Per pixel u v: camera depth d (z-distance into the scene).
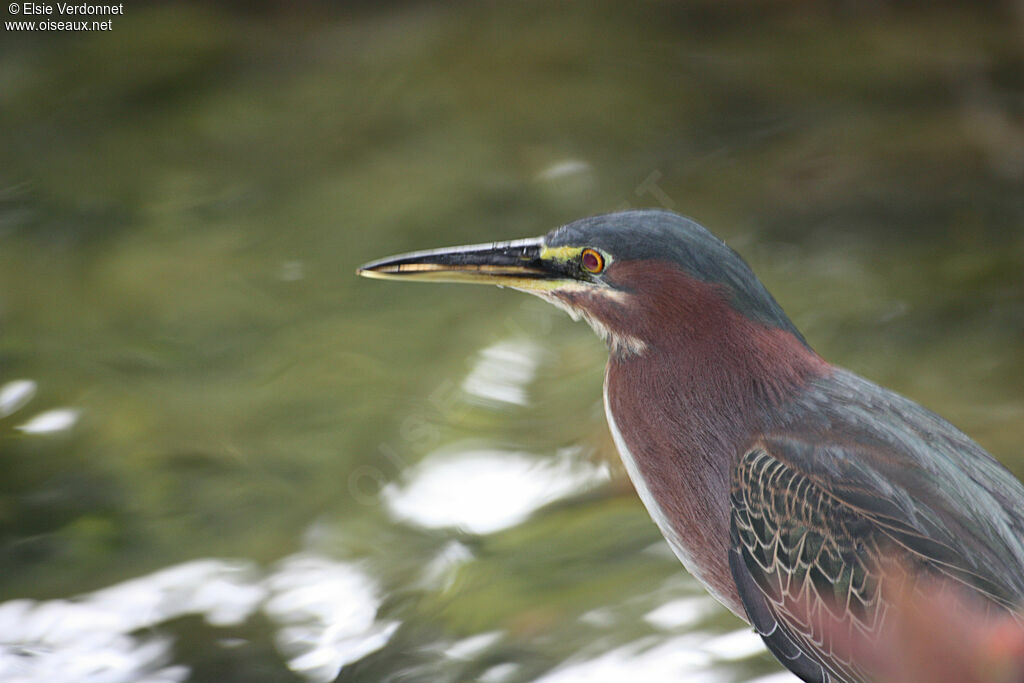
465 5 18.25
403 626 8.54
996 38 17.25
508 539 9.35
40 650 8.42
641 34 17.38
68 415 10.78
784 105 15.59
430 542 9.38
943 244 12.78
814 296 12.07
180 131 15.41
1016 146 14.47
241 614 8.74
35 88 16.38
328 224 13.46
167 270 12.83
